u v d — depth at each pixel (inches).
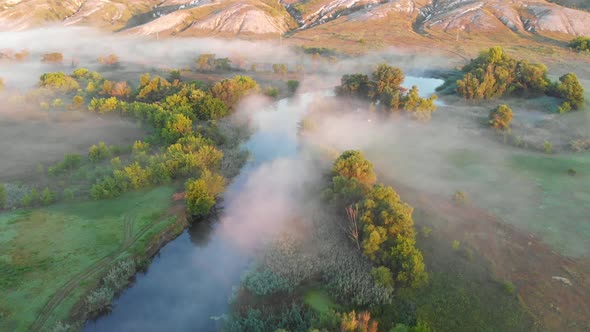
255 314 1534.2
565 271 1706.4
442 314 1518.2
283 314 1525.6
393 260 1674.5
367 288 1614.2
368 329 1417.3
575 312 1504.7
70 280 1690.5
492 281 1660.9
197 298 1700.3
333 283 1670.8
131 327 1553.9
